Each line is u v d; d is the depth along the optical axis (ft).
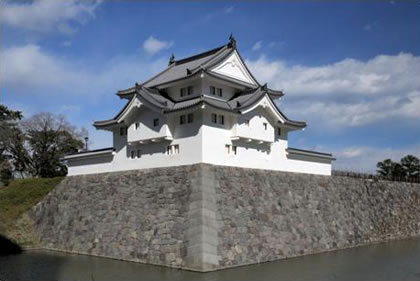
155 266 83.35
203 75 95.76
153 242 87.35
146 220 91.61
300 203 106.63
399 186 154.71
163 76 116.57
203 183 84.28
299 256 96.68
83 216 109.29
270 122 107.65
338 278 75.36
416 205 158.20
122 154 110.22
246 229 87.56
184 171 89.56
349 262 91.40
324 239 107.34
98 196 108.47
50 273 79.56
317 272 79.71
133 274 76.23
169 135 96.07
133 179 100.94
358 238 120.26
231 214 86.33
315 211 109.91
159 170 95.61
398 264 90.22
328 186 120.88
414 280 75.25
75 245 106.11
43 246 114.32
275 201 99.30
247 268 80.64
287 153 115.34
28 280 74.08
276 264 85.81
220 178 89.15
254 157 103.81
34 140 191.62
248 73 112.06
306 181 113.91
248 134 99.86
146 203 93.91
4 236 113.29
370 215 131.23
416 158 246.68
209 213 81.87
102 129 114.73
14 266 86.89
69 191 119.55
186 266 78.95
